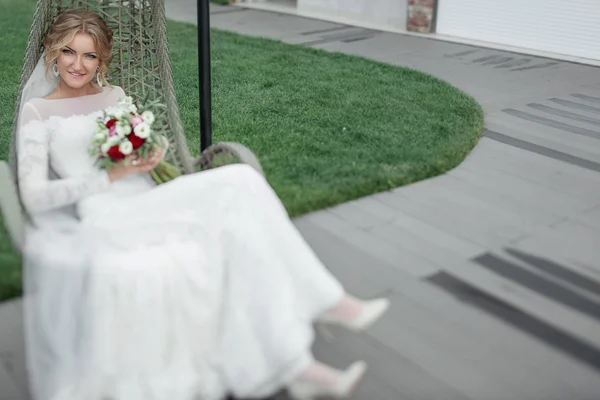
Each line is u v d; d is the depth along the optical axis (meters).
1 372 2.49
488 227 3.75
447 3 9.34
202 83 3.60
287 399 2.34
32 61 2.93
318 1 11.06
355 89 6.45
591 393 2.41
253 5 12.14
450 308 2.95
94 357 2.11
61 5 3.02
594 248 3.52
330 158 4.62
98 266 2.12
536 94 6.55
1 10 10.41
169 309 2.19
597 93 6.62
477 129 5.34
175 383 2.19
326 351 2.63
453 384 2.46
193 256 2.22
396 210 3.94
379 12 10.18
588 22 7.93
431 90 6.45
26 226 2.43
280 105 5.89
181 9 11.47
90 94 2.95
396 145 4.91
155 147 2.66
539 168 4.66
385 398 2.38
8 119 5.23
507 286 3.13
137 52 3.38
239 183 2.41
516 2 8.54
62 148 2.70
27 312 2.27
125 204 2.49
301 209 3.86
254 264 2.19
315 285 2.29
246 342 2.17
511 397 2.39
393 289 3.10
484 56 8.21
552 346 2.68
